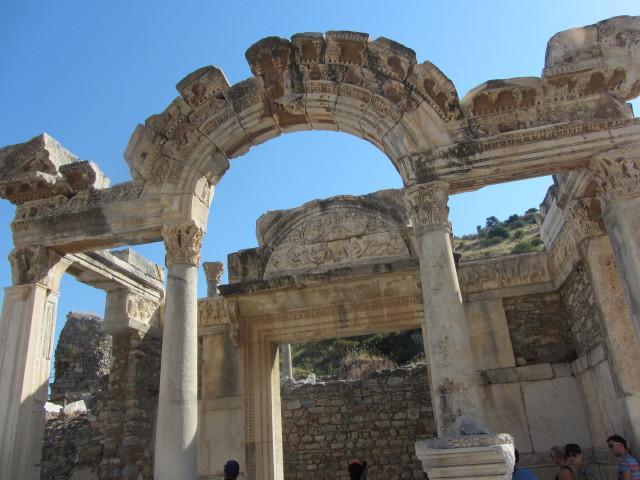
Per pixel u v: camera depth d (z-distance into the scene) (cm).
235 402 1297
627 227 787
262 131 995
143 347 1379
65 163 1083
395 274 1247
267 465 1232
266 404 1285
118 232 971
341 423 1684
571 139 842
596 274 956
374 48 915
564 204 1052
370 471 1622
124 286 1323
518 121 877
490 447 632
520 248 4784
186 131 982
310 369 3284
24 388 928
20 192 1045
